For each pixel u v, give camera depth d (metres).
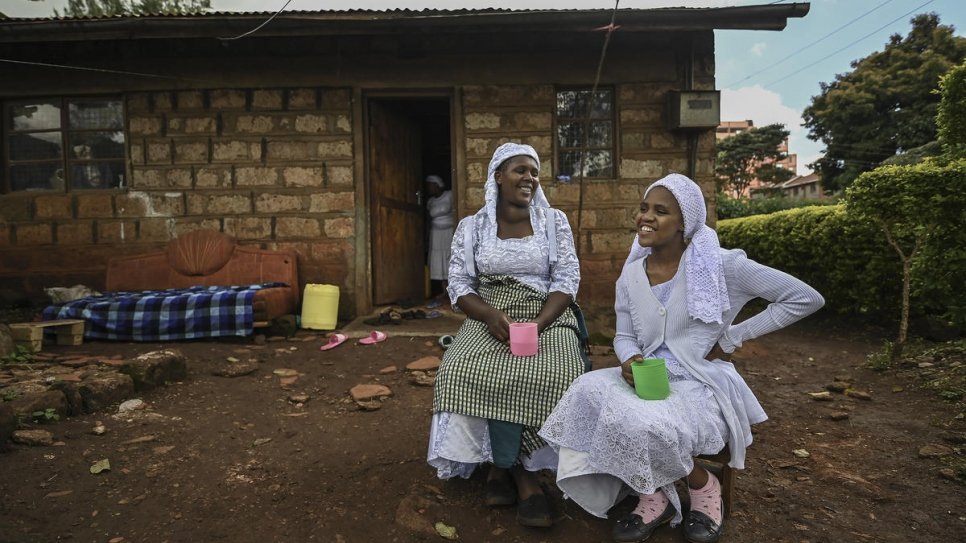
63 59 6.37
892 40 23.47
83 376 3.72
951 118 5.19
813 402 4.04
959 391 3.76
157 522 2.31
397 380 4.39
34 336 4.66
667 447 1.95
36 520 2.26
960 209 4.50
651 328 2.33
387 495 2.59
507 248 2.71
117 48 6.35
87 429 3.12
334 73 6.34
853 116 22.66
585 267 6.39
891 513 2.44
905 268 4.75
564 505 2.51
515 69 6.37
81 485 2.55
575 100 6.50
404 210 7.42
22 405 3.08
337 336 5.46
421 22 5.48
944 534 2.26
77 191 6.49
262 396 3.97
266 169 6.39
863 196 4.85
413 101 8.04
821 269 7.39
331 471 2.83
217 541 2.20
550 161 6.40
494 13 5.45
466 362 2.46
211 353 4.92
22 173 6.57
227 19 5.47
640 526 2.21
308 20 5.49
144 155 6.41
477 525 2.36
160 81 6.35
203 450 3.01
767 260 8.65
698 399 2.14
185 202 6.41
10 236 6.45
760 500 2.57
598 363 4.97
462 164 6.43
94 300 5.48
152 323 5.29
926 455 2.96
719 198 20.48
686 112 6.06
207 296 5.38
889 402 3.91
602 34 6.29
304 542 2.21
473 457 2.45
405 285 7.41
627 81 6.36
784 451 3.15
